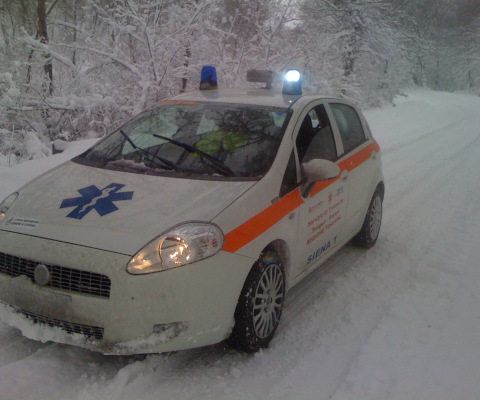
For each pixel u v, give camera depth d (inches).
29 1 444.8
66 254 105.6
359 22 701.3
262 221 122.7
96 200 120.4
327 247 165.3
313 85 548.4
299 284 169.8
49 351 119.0
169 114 162.9
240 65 449.1
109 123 350.6
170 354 122.3
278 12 457.7
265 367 120.3
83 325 105.1
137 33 381.1
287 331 138.0
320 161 139.6
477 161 436.5
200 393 109.0
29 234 111.9
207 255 107.9
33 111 343.9
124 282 102.0
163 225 109.3
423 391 112.9
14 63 329.7
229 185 126.7
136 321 103.1
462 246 213.9
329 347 130.8
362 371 119.6
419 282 175.5
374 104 915.4
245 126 149.0
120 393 106.0
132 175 133.9
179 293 104.4
